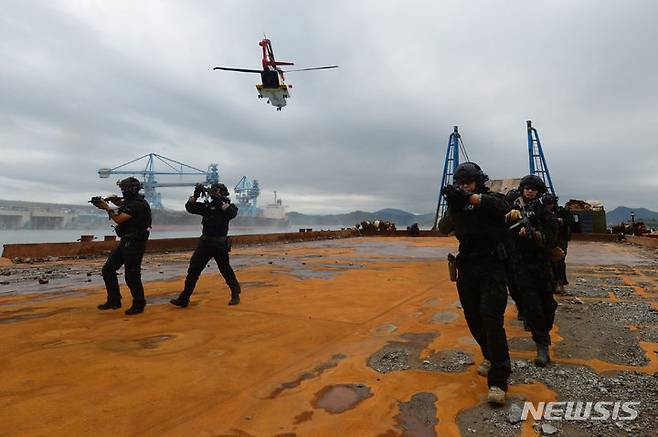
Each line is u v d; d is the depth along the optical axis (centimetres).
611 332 396
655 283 706
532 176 340
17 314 479
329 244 2080
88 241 1343
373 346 359
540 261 321
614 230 2492
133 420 223
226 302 548
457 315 466
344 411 235
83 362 313
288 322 441
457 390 264
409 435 207
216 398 252
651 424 213
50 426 215
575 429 211
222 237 521
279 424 219
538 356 310
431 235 3153
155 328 416
